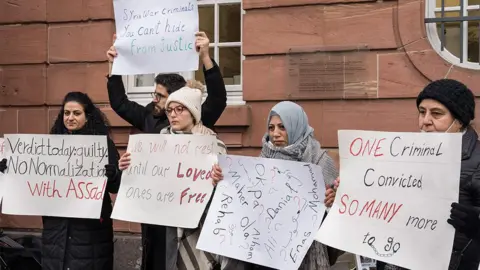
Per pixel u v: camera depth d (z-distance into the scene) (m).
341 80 5.39
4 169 4.03
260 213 3.30
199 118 3.71
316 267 3.26
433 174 2.71
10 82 6.24
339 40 5.41
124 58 3.97
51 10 6.18
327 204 3.16
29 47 6.22
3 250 5.11
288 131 3.32
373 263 4.15
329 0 5.43
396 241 2.79
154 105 4.32
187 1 3.85
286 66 5.55
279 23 5.58
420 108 2.83
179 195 3.55
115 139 5.95
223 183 3.43
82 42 6.11
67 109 3.96
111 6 6.05
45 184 3.93
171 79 4.22
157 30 3.90
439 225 2.67
